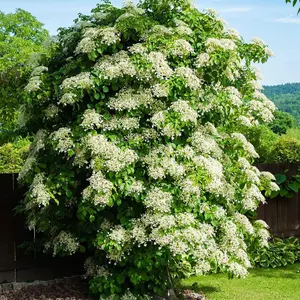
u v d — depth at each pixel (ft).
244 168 17.97
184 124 15.99
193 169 16.29
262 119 18.81
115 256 16.80
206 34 17.60
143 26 16.38
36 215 18.92
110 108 16.37
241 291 20.25
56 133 16.61
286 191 26.86
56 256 21.52
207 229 16.70
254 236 18.92
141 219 16.43
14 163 37.45
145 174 16.79
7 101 21.85
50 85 17.52
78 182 17.79
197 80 16.07
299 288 20.85
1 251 20.62
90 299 18.16
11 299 18.45
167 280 17.90
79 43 16.63
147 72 16.06
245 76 19.74
